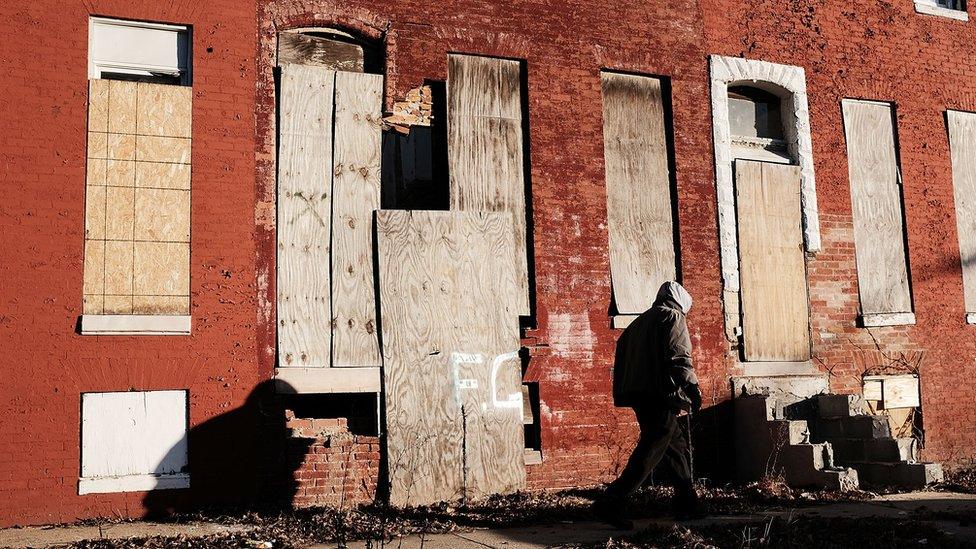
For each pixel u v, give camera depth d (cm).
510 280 949
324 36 951
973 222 1219
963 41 1252
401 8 966
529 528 710
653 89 1079
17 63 820
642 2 1077
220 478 834
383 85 951
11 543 691
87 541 685
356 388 876
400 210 923
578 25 1042
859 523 685
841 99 1163
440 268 923
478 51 994
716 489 909
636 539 642
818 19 1164
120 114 851
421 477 863
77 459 796
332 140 921
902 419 1134
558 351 973
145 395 827
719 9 1114
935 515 737
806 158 1128
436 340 905
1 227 795
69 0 845
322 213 903
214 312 853
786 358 1074
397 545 644
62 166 823
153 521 786
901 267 1163
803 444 925
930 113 1212
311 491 832
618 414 993
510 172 991
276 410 859
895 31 1207
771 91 1153
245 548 652
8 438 776
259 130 895
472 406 902
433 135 983
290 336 872
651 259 1036
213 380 843
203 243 859
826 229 1125
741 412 1023
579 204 1010
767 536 631
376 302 904
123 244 835
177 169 862
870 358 1120
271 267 878
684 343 669
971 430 1164
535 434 962
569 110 1023
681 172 1063
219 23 895
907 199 1178
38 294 800
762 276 1081
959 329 1180
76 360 803
